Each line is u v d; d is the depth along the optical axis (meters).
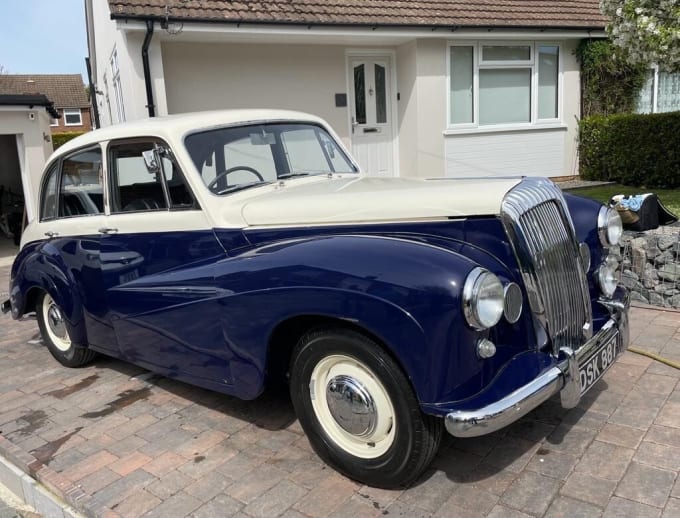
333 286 2.63
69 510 2.93
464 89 10.97
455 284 2.42
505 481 2.80
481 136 11.11
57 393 4.29
